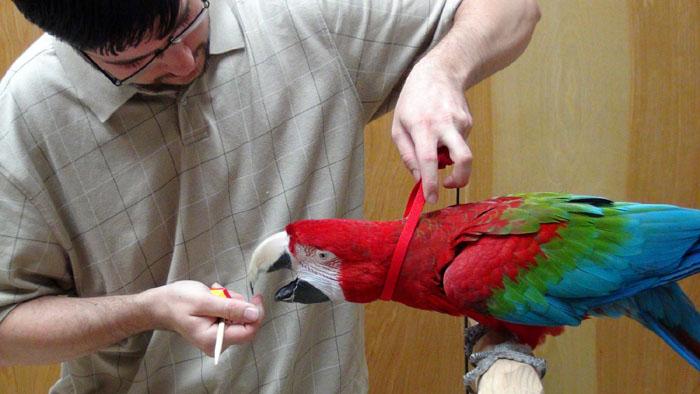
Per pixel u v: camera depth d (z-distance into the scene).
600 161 1.57
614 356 1.62
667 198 1.52
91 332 1.01
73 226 1.09
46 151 1.04
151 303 1.00
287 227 0.94
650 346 1.59
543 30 1.58
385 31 1.18
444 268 0.88
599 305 0.93
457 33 1.07
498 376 0.82
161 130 1.07
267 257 0.94
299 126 1.13
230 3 1.10
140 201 1.08
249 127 1.11
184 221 1.10
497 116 1.66
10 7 1.63
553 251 0.88
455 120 0.90
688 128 1.48
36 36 1.65
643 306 0.93
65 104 1.03
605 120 1.55
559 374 1.69
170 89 1.04
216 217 1.12
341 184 1.17
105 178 1.07
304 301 0.94
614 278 0.88
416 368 1.84
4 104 1.03
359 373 1.27
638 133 1.52
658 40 1.48
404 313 1.81
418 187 0.91
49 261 1.06
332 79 1.14
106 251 1.10
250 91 1.11
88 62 0.94
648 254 0.88
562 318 0.87
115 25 0.78
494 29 1.10
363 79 1.19
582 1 1.53
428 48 1.21
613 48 1.51
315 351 1.22
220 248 1.13
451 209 0.93
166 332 1.13
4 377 1.81
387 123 1.71
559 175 1.62
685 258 0.89
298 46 1.13
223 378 1.13
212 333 0.95
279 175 1.13
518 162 1.67
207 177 1.10
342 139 1.16
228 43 1.08
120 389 1.21
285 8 1.14
